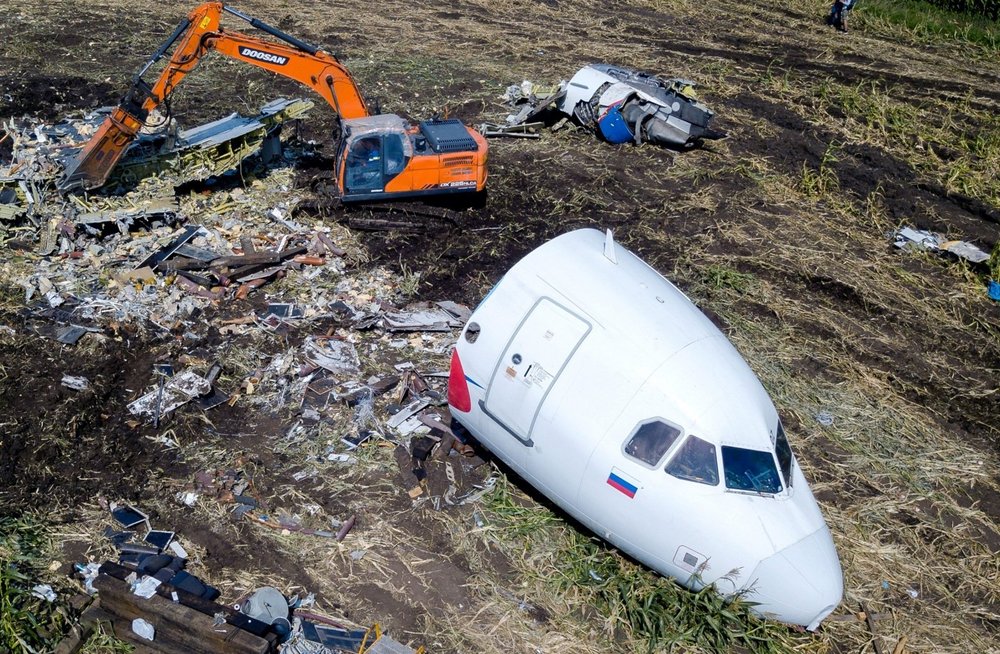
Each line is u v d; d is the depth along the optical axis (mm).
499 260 16641
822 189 20469
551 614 9789
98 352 13266
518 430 10125
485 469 11734
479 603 9844
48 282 14594
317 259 16000
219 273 15234
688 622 9539
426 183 17250
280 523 10656
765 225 18969
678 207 19312
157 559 9789
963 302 16781
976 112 25234
